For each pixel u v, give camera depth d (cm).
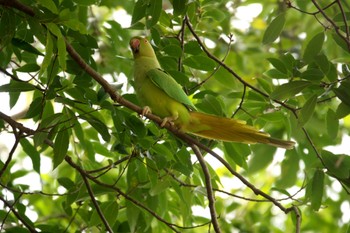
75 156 1282
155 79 979
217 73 1124
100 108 920
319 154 1010
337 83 901
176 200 1178
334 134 1003
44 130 878
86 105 978
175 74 1025
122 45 1391
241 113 1095
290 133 1118
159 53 1058
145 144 970
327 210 1742
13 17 886
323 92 939
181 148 1002
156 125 1023
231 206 1505
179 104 992
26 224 1015
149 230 1104
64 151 916
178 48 1026
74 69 945
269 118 1073
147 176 1034
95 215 1044
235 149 1066
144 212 1067
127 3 1476
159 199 1071
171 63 1049
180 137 975
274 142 988
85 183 998
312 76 893
